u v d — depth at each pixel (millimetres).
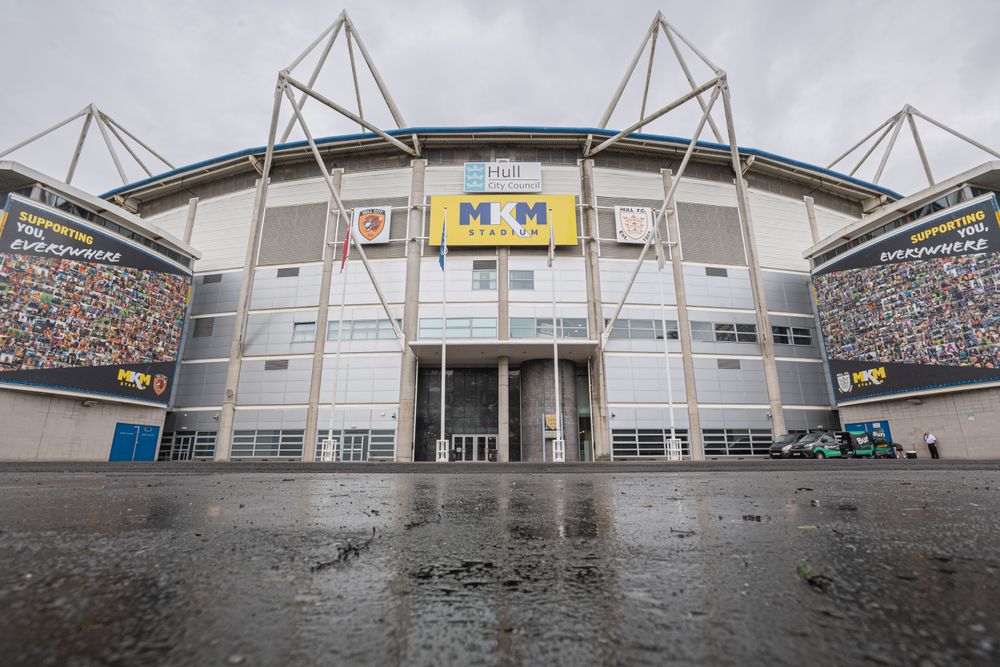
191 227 38312
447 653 1164
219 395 33125
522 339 31594
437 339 33000
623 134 35750
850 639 1217
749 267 36188
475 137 36781
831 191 41531
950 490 6262
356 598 1633
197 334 34875
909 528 3084
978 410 26062
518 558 2281
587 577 1923
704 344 33875
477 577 1932
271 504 4770
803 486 7297
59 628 1282
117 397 28844
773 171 39188
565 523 3471
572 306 33844
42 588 1687
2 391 24688
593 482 8922
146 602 1551
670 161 38438
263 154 37188
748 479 9430
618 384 32344
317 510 4270
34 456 25703
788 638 1233
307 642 1226
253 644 1204
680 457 28734
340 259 35094
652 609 1510
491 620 1426
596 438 31797
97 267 28562
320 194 36938
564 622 1402
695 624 1360
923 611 1442
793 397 33594
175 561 2148
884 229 31359
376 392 31828
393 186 36688
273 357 33250
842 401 32562
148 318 31141
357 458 30734
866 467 13812
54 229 26797
